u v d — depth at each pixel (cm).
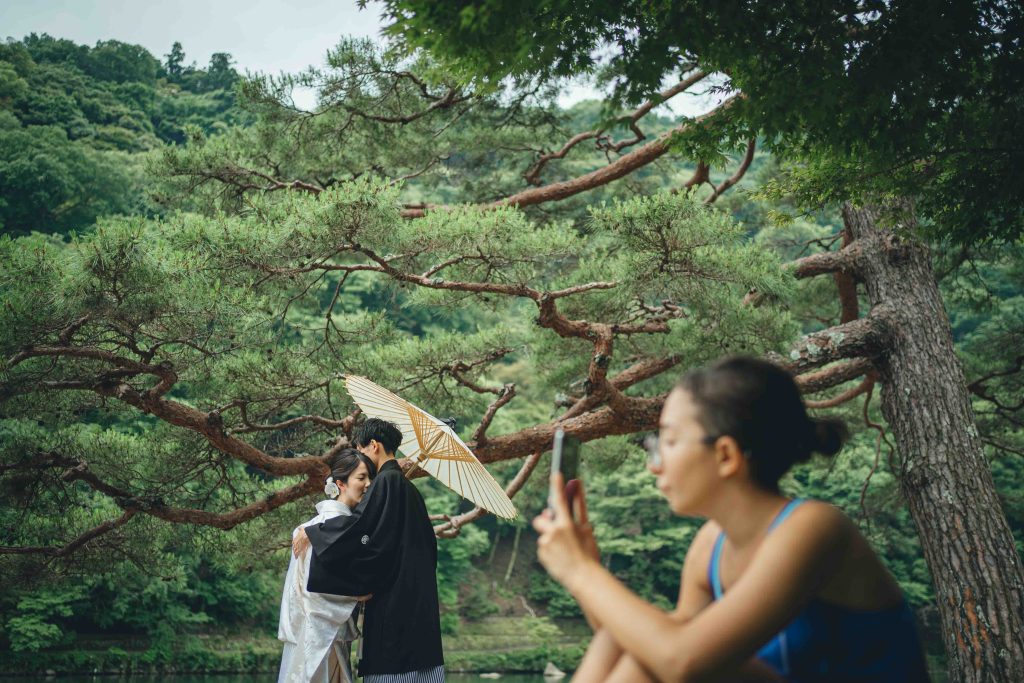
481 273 754
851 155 557
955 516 784
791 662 118
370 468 401
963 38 431
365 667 366
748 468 116
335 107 1135
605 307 877
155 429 848
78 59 6569
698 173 1062
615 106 439
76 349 664
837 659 117
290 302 802
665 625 108
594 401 804
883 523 1722
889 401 865
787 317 783
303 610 370
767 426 115
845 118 473
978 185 541
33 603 2314
